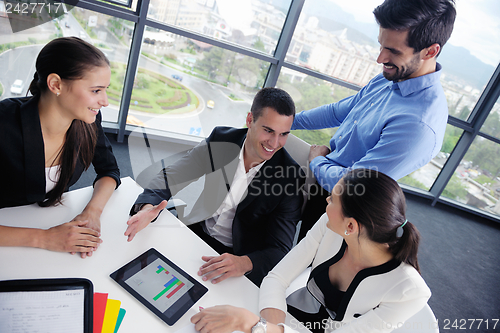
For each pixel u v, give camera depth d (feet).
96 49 3.14
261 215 4.41
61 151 3.54
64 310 2.44
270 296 3.18
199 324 2.64
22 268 2.70
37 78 3.15
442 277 8.87
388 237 3.02
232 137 4.58
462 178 13.08
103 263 2.99
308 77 10.46
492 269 10.05
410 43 4.36
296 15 9.24
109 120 9.50
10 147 3.20
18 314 2.32
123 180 4.34
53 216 3.42
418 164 4.83
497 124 12.04
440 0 4.06
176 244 3.49
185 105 10.01
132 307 2.68
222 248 4.64
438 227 11.67
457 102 11.91
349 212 3.01
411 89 4.77
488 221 13.51
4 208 3.34
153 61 8.98
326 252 3.70
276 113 3.79
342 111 6.20
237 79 10.14
